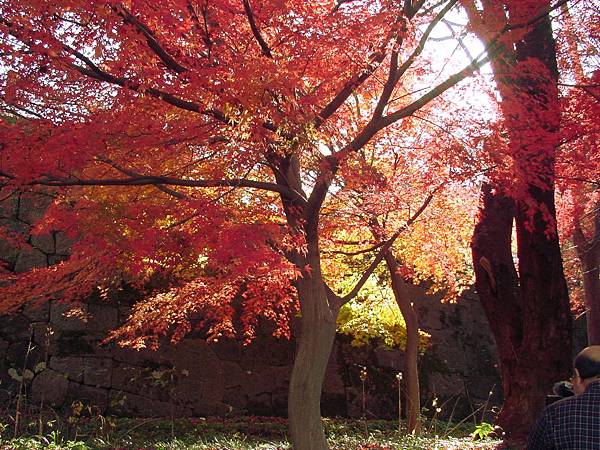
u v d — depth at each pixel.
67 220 6.58
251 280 9.15
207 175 7.57
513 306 10.41
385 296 14.16
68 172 6.38
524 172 7.84
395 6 6.49
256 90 5.70
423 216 9.97
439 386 16.80
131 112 6.16
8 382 13.25
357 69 6.71
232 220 6.92
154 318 11.30
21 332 13.66
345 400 15.64
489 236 10.66
